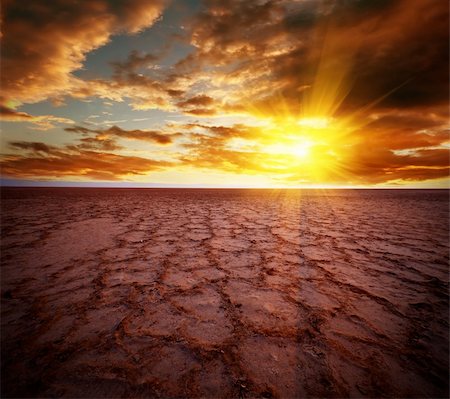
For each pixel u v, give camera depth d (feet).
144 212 25.59
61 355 5.24
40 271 9.73
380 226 19.84
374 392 4.51
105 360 5.13
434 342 5.89
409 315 7.05
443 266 11.00
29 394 4.32
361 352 5.52
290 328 6.38
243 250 12.98
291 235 16.43
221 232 16.97
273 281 9.25
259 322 6.63
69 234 15.55
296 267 10.69
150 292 8.21
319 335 6.11
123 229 17.24
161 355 5.32
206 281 9.16
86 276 9.37
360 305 7.58
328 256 12.19
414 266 10.94
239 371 4.93
